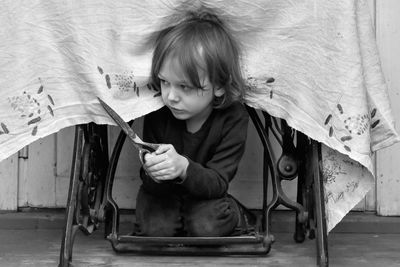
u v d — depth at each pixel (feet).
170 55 5.74
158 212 6.39
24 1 5.82
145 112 5.92
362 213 7.86
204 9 5.87
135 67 5.88
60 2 5.82
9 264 6.27
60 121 5.89
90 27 5.84
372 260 6.49
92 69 5.86
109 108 5.74
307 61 5.89
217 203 6.19
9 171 7.89
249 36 5.98
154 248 6.31
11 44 5.82
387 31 7.73
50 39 5.87
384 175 7.81
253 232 6.46
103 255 6.43
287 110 5.97
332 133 5.85
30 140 5.85
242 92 5.98
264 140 6.41
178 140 6.31
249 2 5.84
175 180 5.85
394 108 7.75
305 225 6.44
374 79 6.02
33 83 5.87
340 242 7.22
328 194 6.14
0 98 5.82
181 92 5.85
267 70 5.96
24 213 7.85
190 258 6.32
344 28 5.76
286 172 6.38
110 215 6.77
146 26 5.85
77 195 5.98
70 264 5.88
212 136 6.18
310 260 6.28
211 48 5.76
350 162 6.12
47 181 7.91
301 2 5.86
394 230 7.63
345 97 5.80
